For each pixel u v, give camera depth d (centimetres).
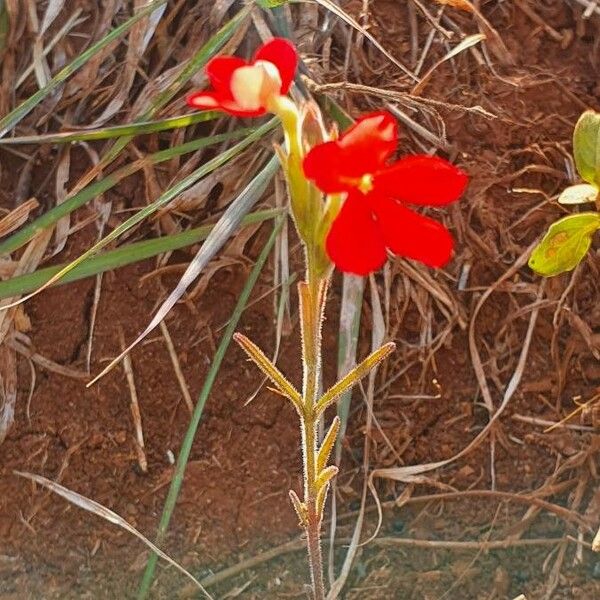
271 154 44
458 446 43
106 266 42
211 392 43
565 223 37
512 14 46
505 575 42
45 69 45
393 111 45
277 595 41
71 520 42
